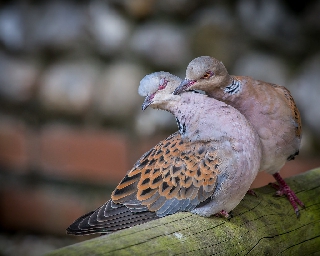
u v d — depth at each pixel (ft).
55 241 30.14
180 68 28.89
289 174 27.17
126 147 28.53
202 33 28.48
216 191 14.61
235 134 14.58
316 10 28.14
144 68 29.40
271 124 16.57
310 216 16.63
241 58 28.66
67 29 30.17
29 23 30.78
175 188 14.96
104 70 29.73
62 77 29.84
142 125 28.37
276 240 15.53
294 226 16.24
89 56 30.17
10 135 30.04
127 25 29.71
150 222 13.66
